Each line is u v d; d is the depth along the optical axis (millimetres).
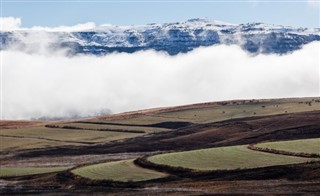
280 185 107875
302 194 95250
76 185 135375
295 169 119688
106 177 137500
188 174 130375
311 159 128750
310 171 116188
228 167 130250
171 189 116125
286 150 142250
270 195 96625
